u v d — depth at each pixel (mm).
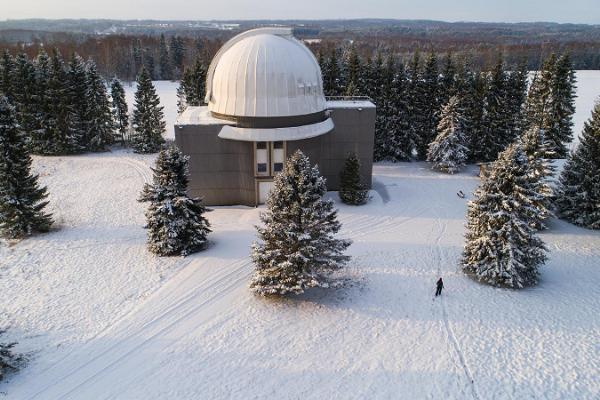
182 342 21656
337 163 41594
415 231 33750
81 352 20875
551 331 22484
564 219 36562
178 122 37156
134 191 42250
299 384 19203
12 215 32469
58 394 18547
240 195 38875
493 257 25969
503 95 51156
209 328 22656
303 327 22734
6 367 19531
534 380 19375
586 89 113875
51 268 28203
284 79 36219
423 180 46188
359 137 40875
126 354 20844
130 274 27391
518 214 25750
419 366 20234
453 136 47906
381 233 33312
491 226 26234
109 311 23859
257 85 36000
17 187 32656
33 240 32188
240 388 18984
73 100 54094
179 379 19453
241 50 36938
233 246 30875
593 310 24219
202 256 29453
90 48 149750
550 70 51094
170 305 24391
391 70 51594
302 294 25500
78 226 34594
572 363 20297
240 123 36812
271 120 36531
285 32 39375
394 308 24297
